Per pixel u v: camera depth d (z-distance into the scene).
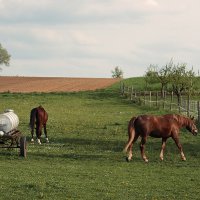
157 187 17.56
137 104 64.44
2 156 23.98
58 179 18.23
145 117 23.78
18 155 24.47
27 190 16.02
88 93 81.06
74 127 39.75
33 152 25.92
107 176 19.33
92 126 40.59
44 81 120.81
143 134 23.66
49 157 24.44
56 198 15.12
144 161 23.75
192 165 23.09
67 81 118.69
